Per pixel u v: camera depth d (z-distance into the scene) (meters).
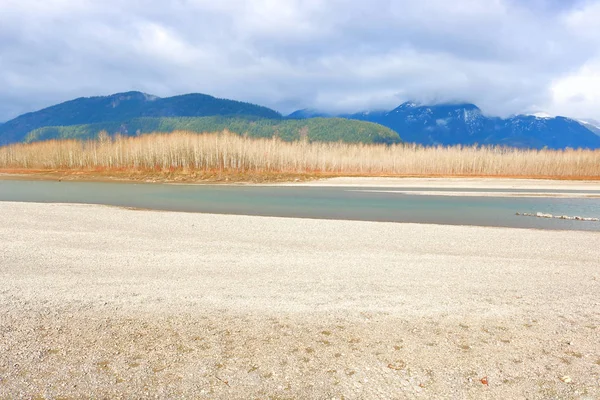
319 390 5.54
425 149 100.62
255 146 86.56
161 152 83.44
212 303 8.95
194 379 5.76
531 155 86.56
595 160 79.56
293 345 6.91
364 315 8.36
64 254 13.78
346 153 96.12
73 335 7.17
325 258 13.77
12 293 9.45
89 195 41.66
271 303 9.00
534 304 9.21
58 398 5.23
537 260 13.96
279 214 27.58
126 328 7.52
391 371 6.08
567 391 5.60
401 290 10.13
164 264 12.59
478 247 16.31
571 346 7.04
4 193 43.53
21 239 16.33
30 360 6.21
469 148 93.62
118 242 16.12
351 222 22.75
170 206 32.03
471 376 5.98
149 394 5.37
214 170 77.50
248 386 5.61
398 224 22.28
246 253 14.40
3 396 5.23
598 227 22.64
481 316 8.41
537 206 33.31
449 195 42.62
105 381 5.66
